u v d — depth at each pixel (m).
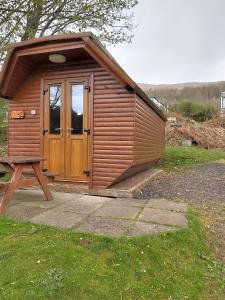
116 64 5.55
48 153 6.71
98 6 12.30
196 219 4.61
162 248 3.47
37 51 5.99
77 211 4.71
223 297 2.89
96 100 6.23
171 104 34.56
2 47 11.31
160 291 2.76
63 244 3.35
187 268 3.23
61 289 2.56
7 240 3.51
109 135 6.11
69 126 6.49
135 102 5.97
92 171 6.24
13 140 7.12
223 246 3.97
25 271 2.82
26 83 6.95
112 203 5.33
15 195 5.88
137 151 6.34
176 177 9.09
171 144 18.73
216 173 9.91
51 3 11.61
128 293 2.64
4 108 14.47
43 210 4.74
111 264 3.04
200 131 20.72
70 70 6.48
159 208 5.03
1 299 2.42
